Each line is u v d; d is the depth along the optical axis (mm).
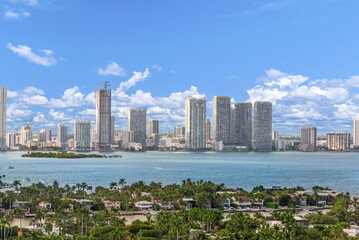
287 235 197375
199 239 195625
